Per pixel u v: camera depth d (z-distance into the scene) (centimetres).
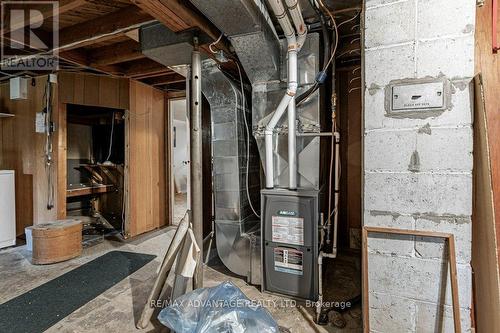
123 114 394
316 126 219
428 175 141
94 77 355
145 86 403
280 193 216
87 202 445
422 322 145
